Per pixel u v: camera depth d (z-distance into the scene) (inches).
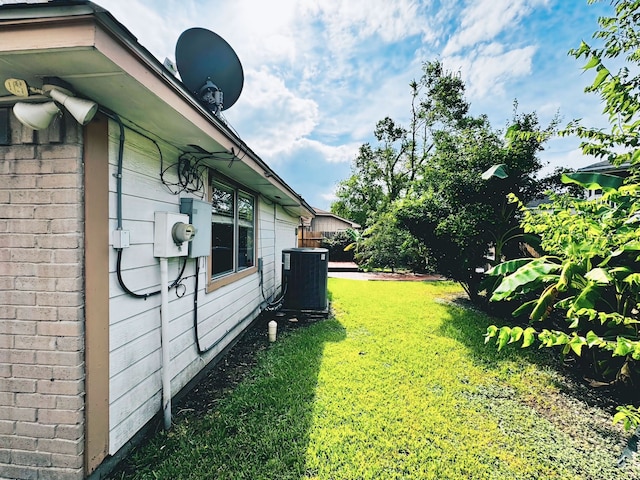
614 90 107.0
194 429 92.7
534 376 134.6
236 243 173.9
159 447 84.5
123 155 80.3
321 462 78.5
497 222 239.5
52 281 67.9
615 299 131.6
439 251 282.7
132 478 74.3
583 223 113.5
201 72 140.8
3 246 69.0
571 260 124.7
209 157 119.5
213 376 130.0
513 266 174.7
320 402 107.0
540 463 81.7
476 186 235.3
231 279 161.8
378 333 188.1
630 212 109.2
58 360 67.9
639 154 107.3
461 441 89.4
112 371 77.2
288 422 95.6
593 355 133.4
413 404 108.0
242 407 103.7
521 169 226.4
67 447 67.8
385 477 74.3
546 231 139.7
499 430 95.7
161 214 94.0
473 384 125.7
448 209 267.1
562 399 116.3
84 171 67.7
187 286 116.9
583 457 84.6
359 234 710.5
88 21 47.3
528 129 232.7
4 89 64.2
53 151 67.4
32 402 68.7
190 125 83.7
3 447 69.9
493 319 225.6
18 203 68.4
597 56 109.7
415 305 269.9
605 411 108.6
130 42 54.1
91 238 69.6
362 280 445.4
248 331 191.5
